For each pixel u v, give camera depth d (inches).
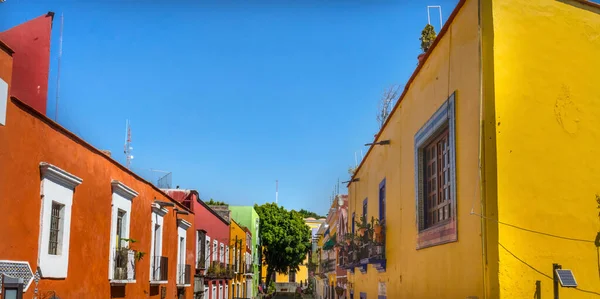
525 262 256.7
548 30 282.8
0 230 314.3
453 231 306.0
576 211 265.7
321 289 1768.0
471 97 286.7
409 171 423.2
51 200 374.3
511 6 281.6
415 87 410.0
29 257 345.7
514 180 264.4
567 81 278.7
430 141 377.1
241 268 1587.1
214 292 1147.9
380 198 555.2
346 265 724.7
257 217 2262.6
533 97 273.7
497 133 266.5
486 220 260.7
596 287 258.8
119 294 516.4
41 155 362.9
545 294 254.8
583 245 262.7
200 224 974.4
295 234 2459.4
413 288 401.4
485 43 276.1
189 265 822.5
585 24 287.1
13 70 411.8
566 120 274.7
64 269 394.0
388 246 501.0
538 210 263.0
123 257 513.7
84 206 434.6
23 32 419.5
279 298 2472.9
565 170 269.0
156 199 652.1
